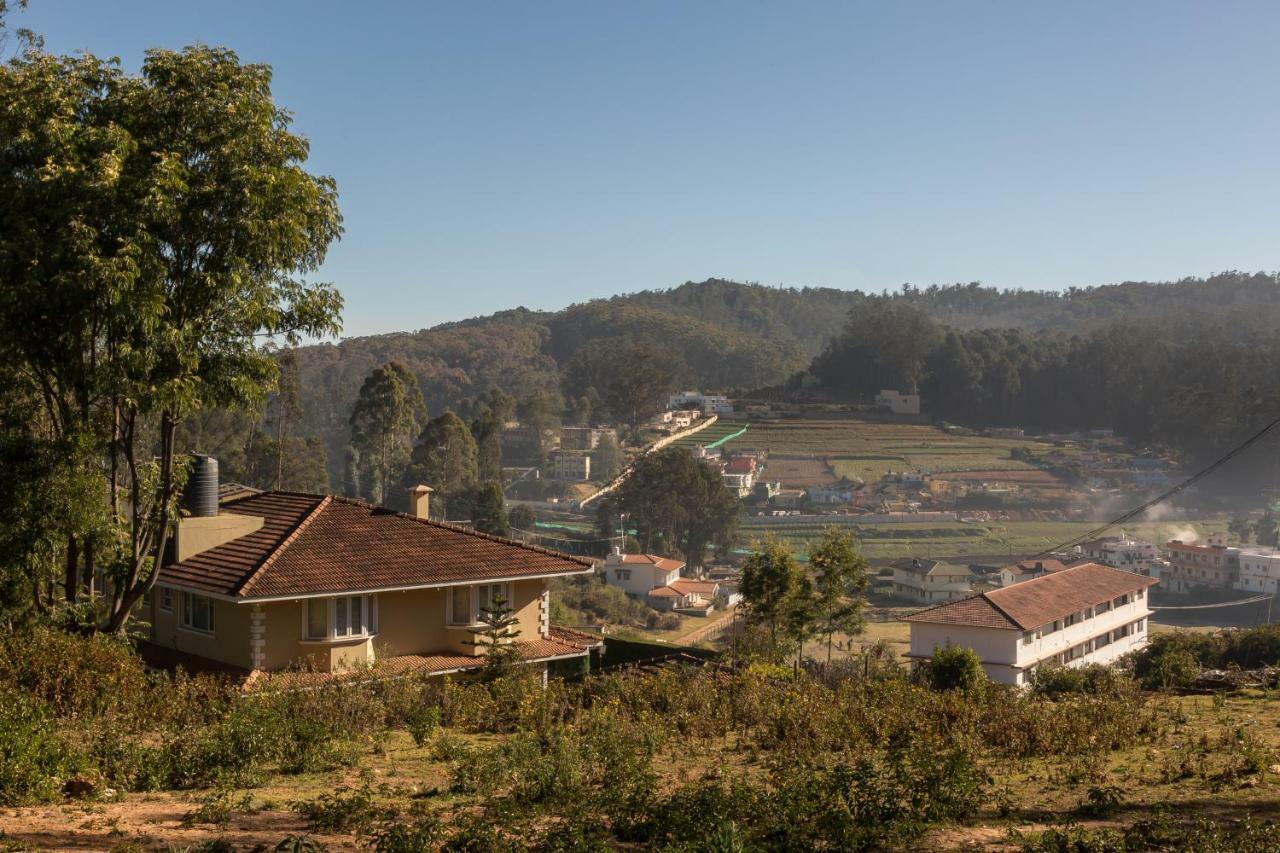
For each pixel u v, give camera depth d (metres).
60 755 9.31
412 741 12.58
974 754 10.91
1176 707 14.20
